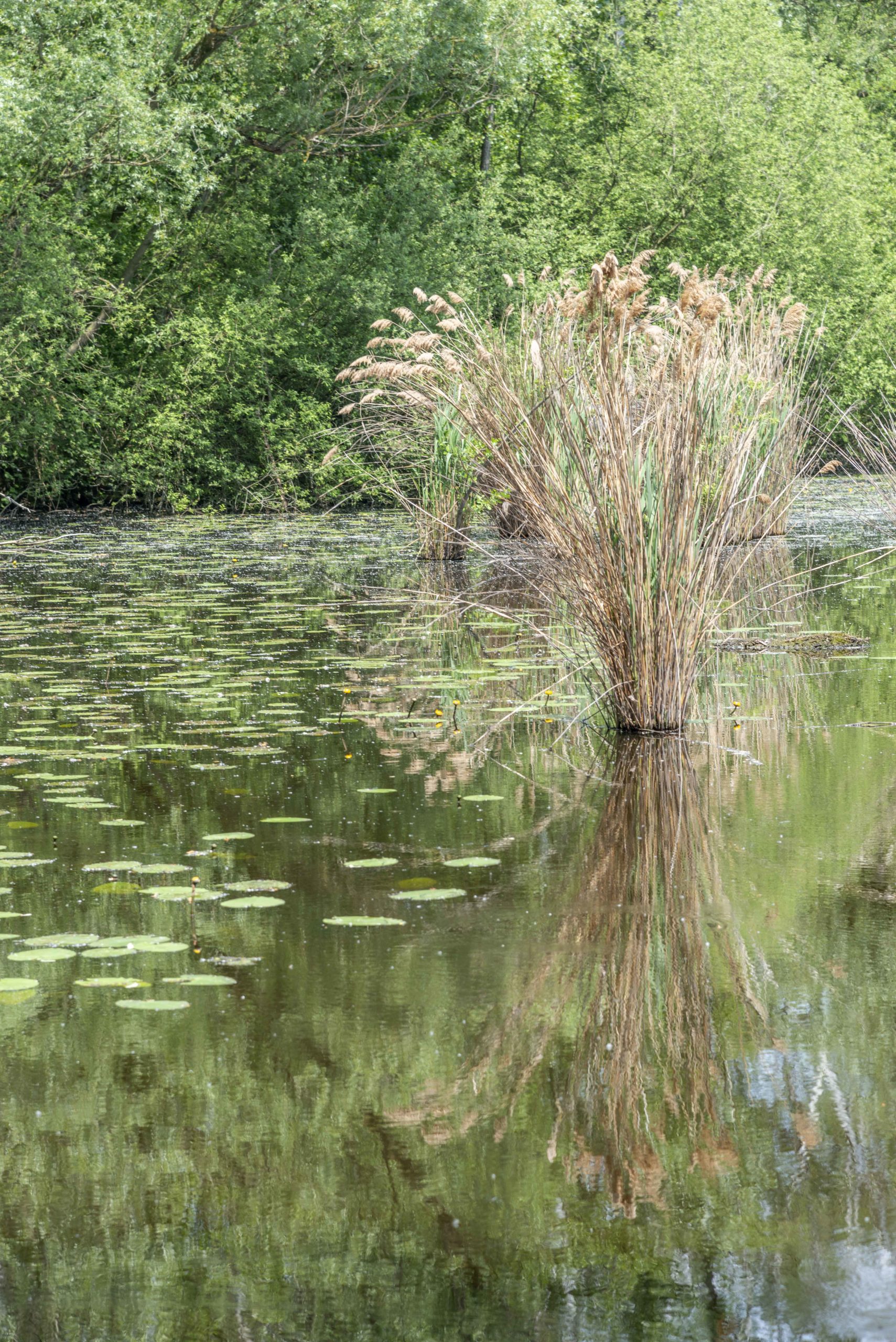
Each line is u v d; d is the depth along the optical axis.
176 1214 3.95
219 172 34.72
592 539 10.05
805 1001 5.35
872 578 19.22
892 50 58.06
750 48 44.06
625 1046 4.96
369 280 34.00
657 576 9.99
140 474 31.97
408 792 8.49
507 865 7.05
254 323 32.91
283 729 10.21
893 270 46.25
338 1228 3.88
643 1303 3.51
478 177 40.72
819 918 6.24
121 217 34.44
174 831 7.69
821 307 40.91
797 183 42.78
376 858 7.17
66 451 31.97
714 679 12.29
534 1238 3.80
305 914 6.35
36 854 7.27
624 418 9.92
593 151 44.88
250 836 7.56
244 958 5.81
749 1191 4.03
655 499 9.99
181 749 9.59
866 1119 4.43
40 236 29.39
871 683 11.97
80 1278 3.67
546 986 5.51
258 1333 3.41
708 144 42.66
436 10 32.59
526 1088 4.68
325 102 34.38
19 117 25.36
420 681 12.12
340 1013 5.26
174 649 13.77
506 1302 3.51
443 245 35.50
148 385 32.16
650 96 43.56
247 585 19.08
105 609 16.66
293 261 34.91
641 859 7.13
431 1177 4.12
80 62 26.78
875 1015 5.21
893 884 6.70
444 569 20.45
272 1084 4.71
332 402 33.97
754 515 16.88
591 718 10.60
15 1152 4.29
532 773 8.94
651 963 5.73
